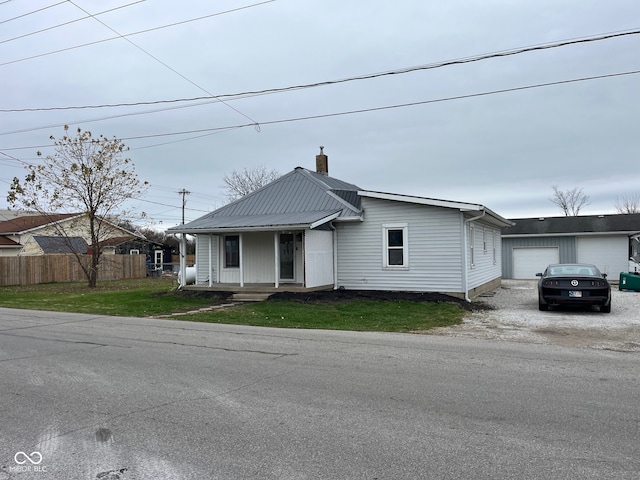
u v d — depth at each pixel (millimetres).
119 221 29281
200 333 11156
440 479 3805
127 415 5324
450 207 17641
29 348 9281
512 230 30469
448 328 11969
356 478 3828
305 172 23109
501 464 4059
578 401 5766
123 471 3967
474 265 19672
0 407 5625
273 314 14250
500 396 5977
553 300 14391
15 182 25766
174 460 4168
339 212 19359
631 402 5730
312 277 18328
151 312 15617
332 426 4953
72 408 5582
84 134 26359
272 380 6781
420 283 18375
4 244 38375
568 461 4117
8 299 20094
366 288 19281
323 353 8703
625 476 3842
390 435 4699
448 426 4941
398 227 18766
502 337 10664
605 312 14523
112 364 7840
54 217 33781
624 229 27641
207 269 21672
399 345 9531
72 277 33469
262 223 18484
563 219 31672
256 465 4062
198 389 6336
